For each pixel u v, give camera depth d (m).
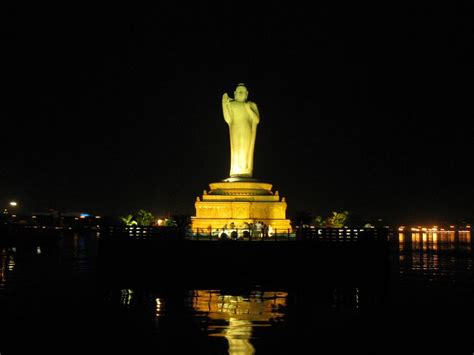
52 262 75.38
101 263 54.72
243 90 71.88
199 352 28.52
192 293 45.84
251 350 28.91
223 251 53.91
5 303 41.41
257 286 50.09
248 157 71.44
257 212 66.06
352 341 31.09
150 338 31.11
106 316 36.56
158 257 54.44
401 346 30.39
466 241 170.62
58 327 33.69
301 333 32.44
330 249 54.03
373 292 47.91
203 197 67.88
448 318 37.09
